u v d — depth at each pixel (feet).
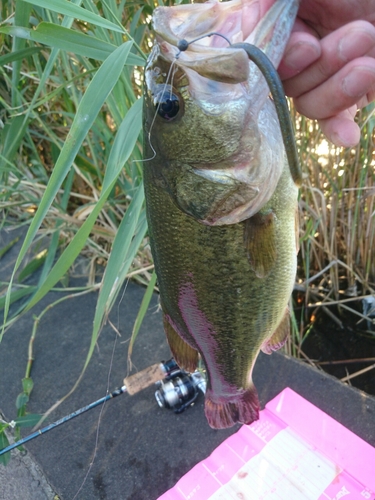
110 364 1.44
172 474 1.10
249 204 0.66
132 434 1.21
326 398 1.20
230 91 0.62
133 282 1.82
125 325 1.60
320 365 1.60
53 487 1.13
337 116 0.72
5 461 1.15
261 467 1.04
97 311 0.80
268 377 1.28
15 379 1.46
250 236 0.70
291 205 0.73
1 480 1.23
